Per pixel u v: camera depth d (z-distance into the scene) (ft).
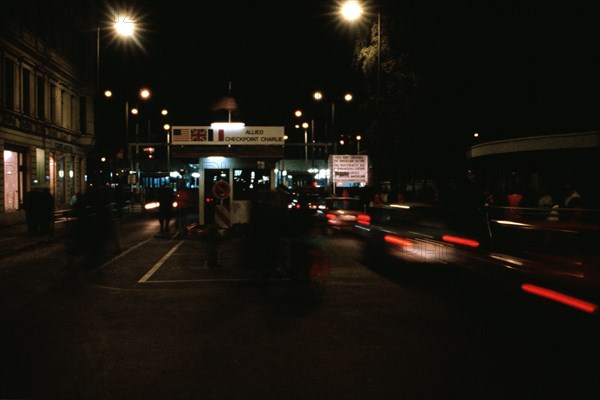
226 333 24.48
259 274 41.83
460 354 21.26
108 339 23.57
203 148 76.95
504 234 40.11
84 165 154.51
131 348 22.17
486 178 50.42
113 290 35.40
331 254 54.44
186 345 22.56
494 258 41.96
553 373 19.01
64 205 135.54
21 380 18.37
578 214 31.32
